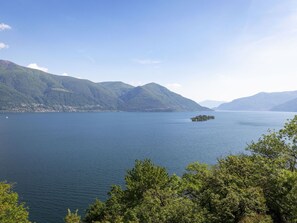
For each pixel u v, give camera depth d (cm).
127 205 4306
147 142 16812
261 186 3070
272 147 3706
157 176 4428
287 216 2883
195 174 4347
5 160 11162
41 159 11438
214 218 2516
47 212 6112
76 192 7375
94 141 17112
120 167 10106
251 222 2467
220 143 16450
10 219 3238
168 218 2570
